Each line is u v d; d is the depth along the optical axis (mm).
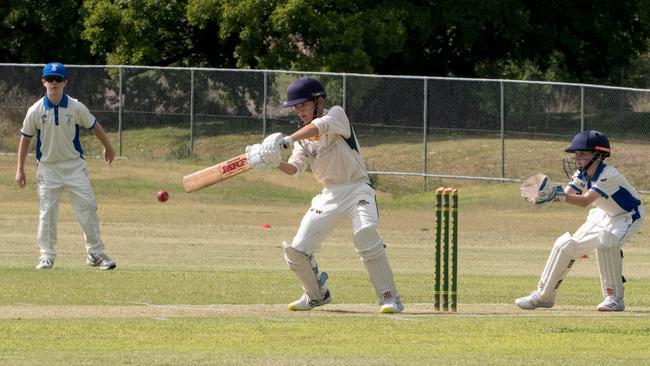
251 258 62594
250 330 32531
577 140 40062
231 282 47281
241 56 128125
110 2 134125
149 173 104812
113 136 111562
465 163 106562
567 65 152125
